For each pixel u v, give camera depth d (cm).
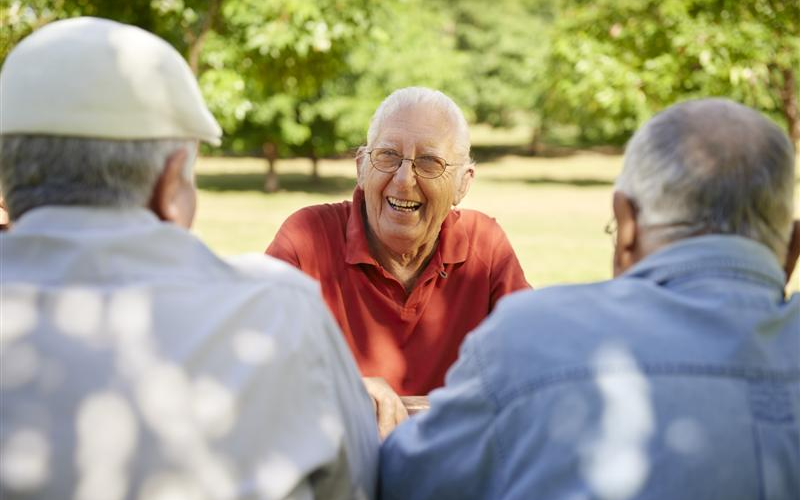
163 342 122
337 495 139
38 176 125
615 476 121
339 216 264
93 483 118
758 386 124
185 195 135
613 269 146
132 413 119
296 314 133
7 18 656
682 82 977
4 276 123
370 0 795
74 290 122
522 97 3578
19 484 117
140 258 126
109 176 125
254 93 1758
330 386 135
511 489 128
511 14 3656
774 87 1042
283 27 746
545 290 136
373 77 2200
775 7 930
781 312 130
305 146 2311
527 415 127
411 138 245
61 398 118
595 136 4209
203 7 776
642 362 124
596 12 1132
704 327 126
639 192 134
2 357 119
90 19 131
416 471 143
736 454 121
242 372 124
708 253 130
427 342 256
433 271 254
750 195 129
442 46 2547
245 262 139
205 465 121
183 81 130
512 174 2889
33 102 123
